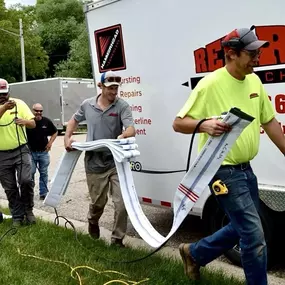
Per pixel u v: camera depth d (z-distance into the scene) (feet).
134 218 14.47
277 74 13.23
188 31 15.46
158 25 16.42
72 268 14.20
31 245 16.42
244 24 13.78
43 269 14.24
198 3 14.99
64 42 174.81
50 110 73.87
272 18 13.11
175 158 16.66
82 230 19.03
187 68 15.71
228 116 10.08
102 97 16.35
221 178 10.89
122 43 17.90
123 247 16.31
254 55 10.43
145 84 17.29
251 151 10.95
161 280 13.19
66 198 26.27
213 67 14.85
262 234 10.84
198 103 10.96
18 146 19.03
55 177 17.54
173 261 14.84
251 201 10.89
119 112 16.25
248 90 10.91
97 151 16.19
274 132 11.61
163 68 16.52
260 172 13.97
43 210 23.79
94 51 19.29
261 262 10.83
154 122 17.20
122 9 17.62
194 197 11.18
